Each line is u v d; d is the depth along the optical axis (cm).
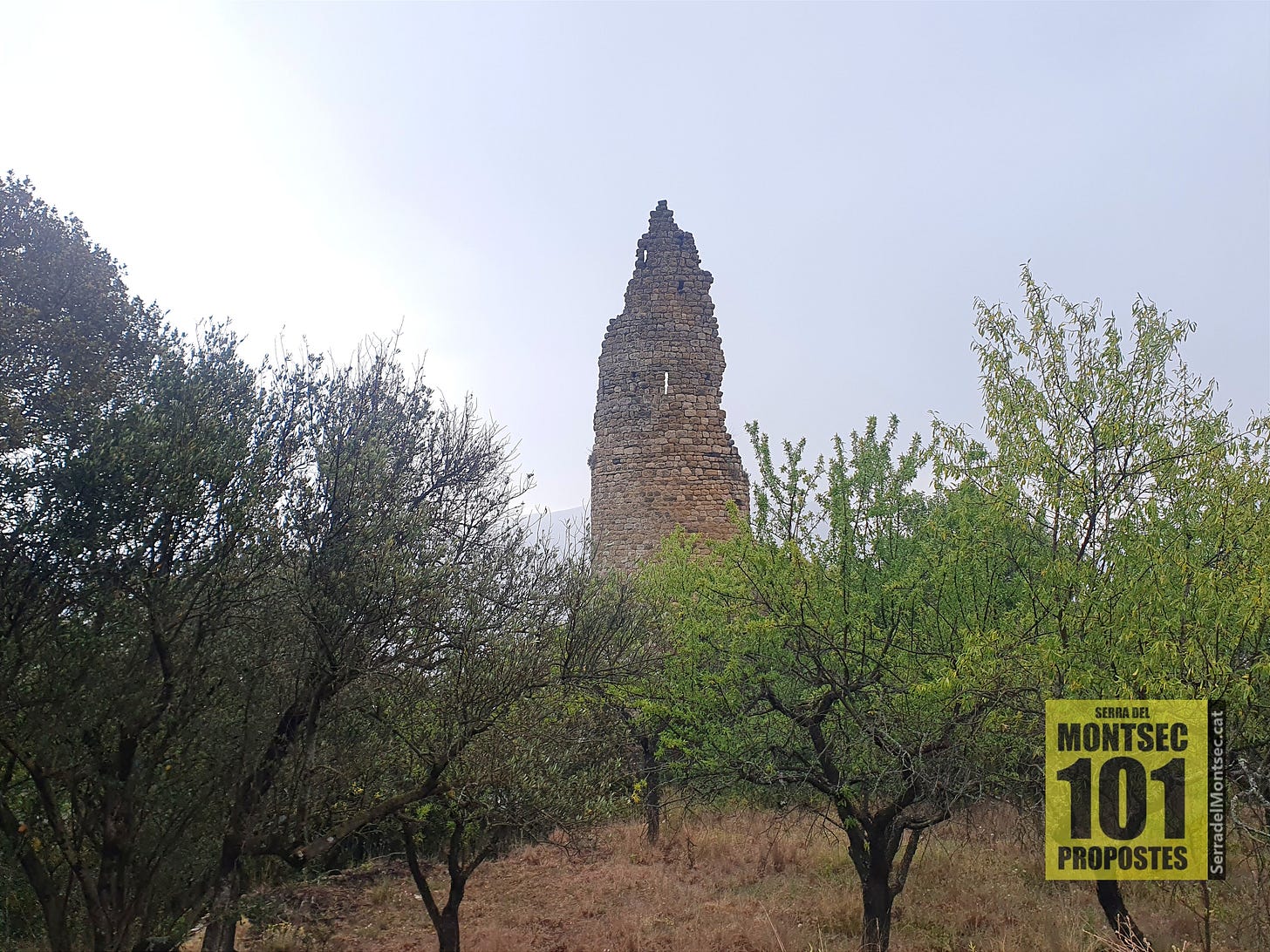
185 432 745
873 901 954
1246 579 738
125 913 704
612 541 2305
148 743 741
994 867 1331
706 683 1027
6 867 794
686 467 2295
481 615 857
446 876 1556
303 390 870
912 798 909
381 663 777
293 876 932
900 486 1042
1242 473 827
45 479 730
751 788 1070
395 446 908
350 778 793
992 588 897
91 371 958
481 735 834
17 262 1093
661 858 1572
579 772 952
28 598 716
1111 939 898
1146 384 838
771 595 975
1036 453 851
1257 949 895
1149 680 711
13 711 697
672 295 2377
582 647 958
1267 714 760
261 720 757
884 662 924
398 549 797
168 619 724
